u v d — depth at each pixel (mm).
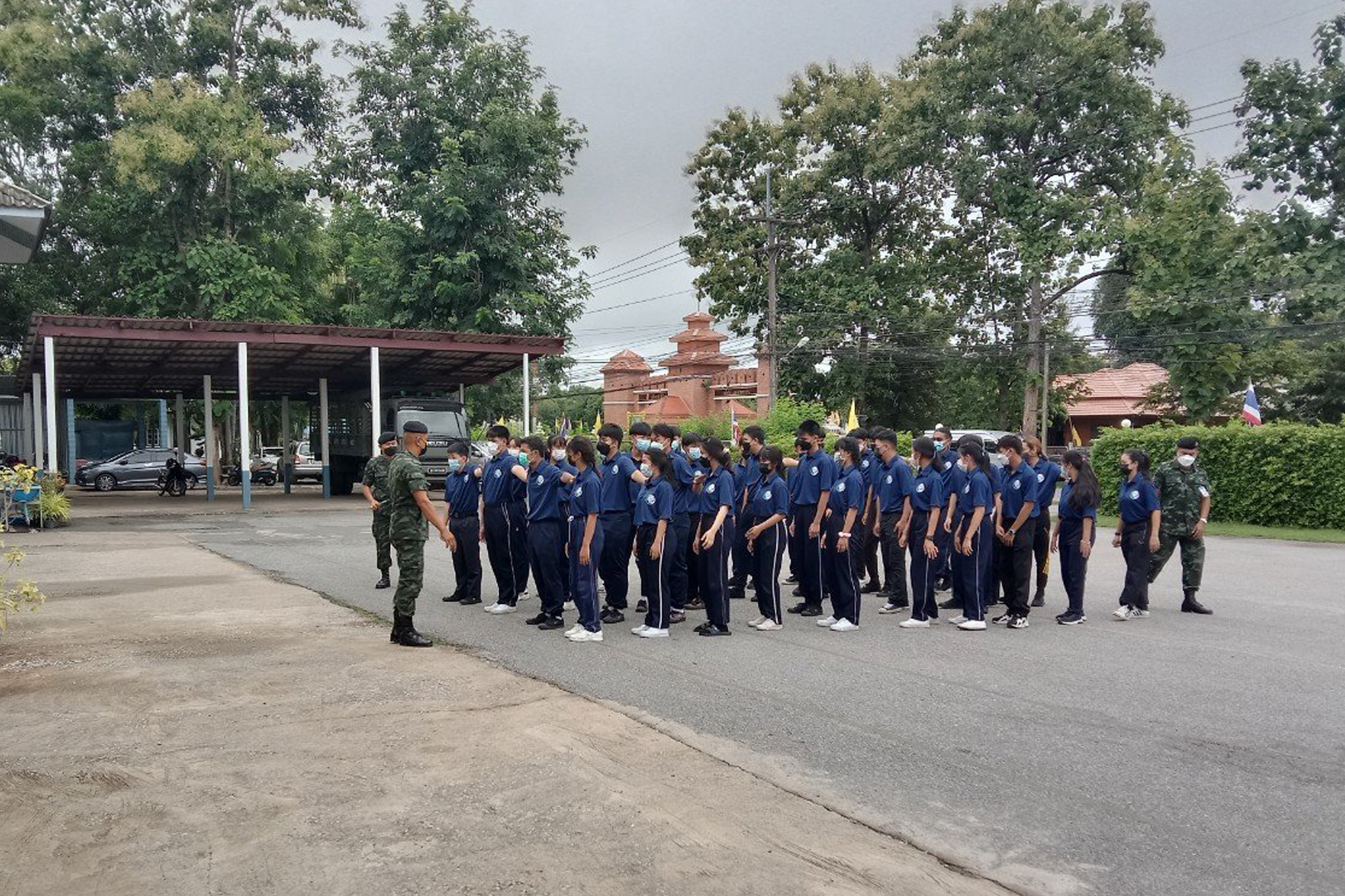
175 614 9289
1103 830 4219
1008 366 36875
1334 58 23141
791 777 4852
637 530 8812
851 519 8867
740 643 8297
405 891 3578
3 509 18562
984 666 7391
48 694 6223
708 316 48781
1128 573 9719
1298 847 4039
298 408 52688
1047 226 32562
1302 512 20391
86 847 3957
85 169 34125
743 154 39812
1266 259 23031
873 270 36375
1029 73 32719
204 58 35250
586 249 36250
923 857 3936
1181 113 33875
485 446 29672
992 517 9531
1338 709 6133
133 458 38000
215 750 5141
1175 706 6219
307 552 15109
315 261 38969
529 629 8867
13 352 39031
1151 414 45125
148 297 32562
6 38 32094
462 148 33781
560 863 3824
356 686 6480
